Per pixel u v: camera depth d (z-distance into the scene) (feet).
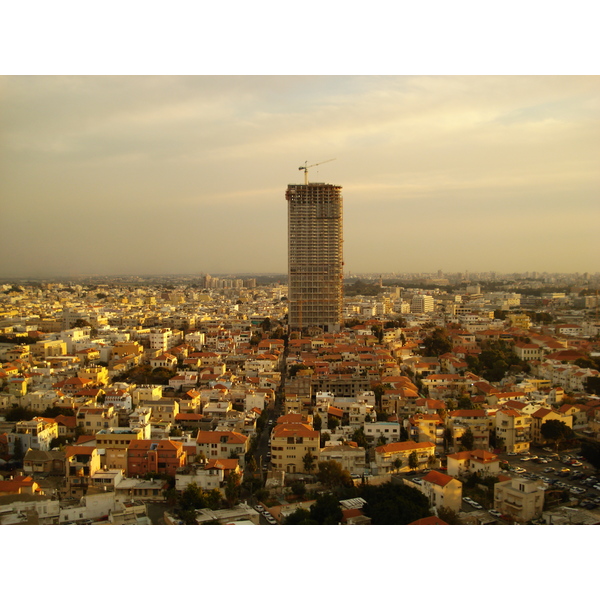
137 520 633.61
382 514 635.25
